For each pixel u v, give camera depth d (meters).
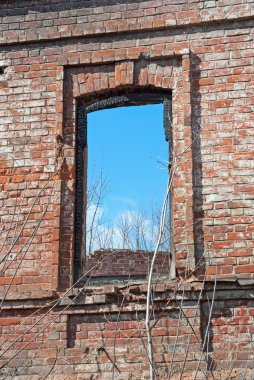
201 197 7.86
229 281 7.46
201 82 8.24
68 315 7.76
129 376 7.37
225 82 8.19
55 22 8.84
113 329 7.65
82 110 8.69
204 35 8.39
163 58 8.43
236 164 7.89
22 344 7.71
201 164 7.96
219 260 7.61
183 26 8.42
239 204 7.76
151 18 8.56
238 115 8.05
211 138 8.04
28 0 9.00
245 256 7.57
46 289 7.91
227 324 7.39
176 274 7.75
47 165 8.38
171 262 7.94
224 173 7.89
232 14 8.32
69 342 7.69
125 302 7.68
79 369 7.51
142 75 8.45
